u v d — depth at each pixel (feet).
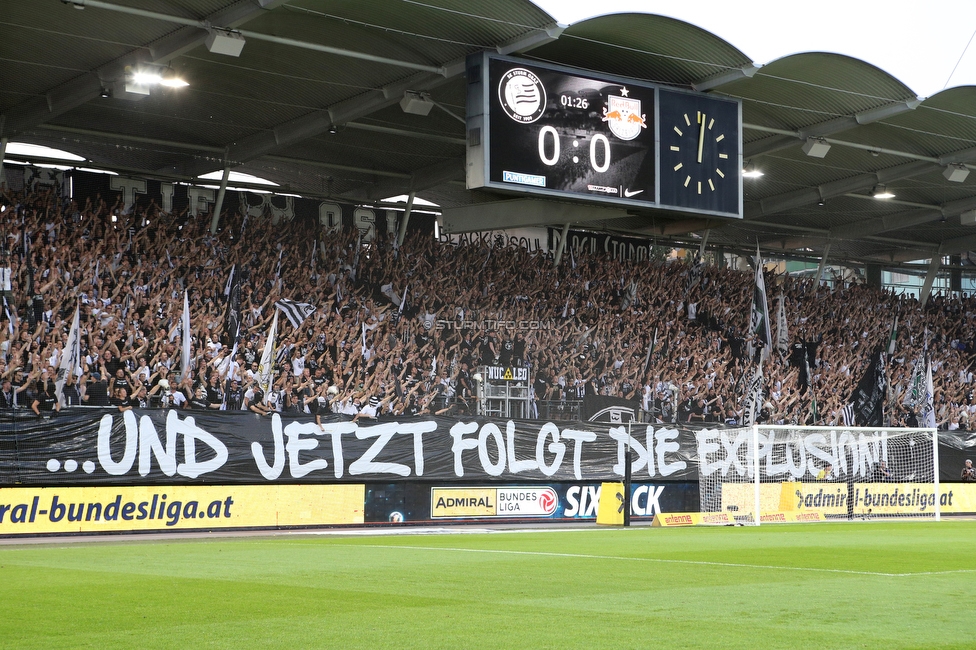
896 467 104.01
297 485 77.56
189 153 98.89
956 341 141.69
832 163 112.57
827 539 63.31
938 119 100.12
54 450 68.18
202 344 88.74
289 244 102.42
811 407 119.14
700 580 38.04
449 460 84.28
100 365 80.53
